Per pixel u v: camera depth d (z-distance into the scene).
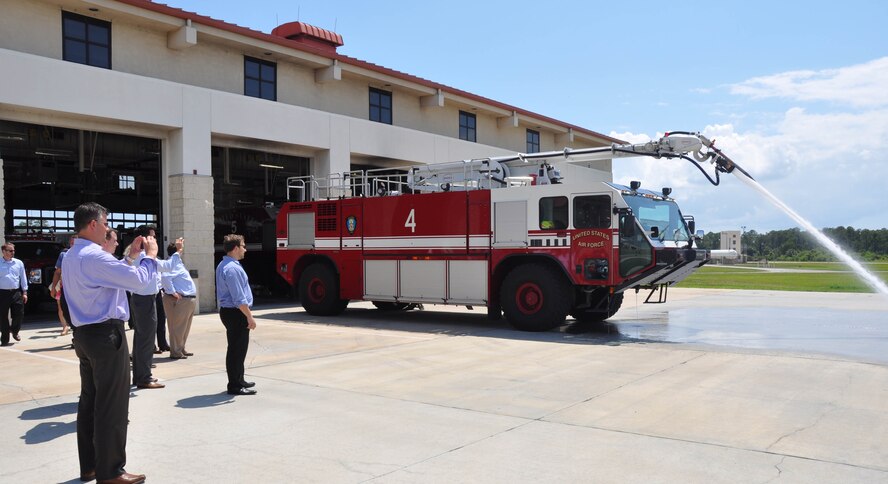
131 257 4.61
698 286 26.12
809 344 10.32
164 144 16.31
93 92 14.36
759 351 9.62
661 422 5.77
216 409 6.34
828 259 84.94
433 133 23.92
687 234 12.46
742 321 13.69
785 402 6.46
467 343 10.64
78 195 27.86
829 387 7.13
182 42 16.19
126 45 15.87
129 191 27.66
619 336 11.41
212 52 17.55
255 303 19.59
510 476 4.45
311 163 19.59
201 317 15.11
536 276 11.84
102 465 4.28
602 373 8.01
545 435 5.39
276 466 4.69
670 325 13.04
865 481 4.32
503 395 6.86
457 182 14.59
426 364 8.73
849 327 12.57
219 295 6.98
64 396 7.07
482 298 12.65
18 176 23.45
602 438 5.30
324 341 10.95
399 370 8.32
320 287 15.05
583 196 11.48
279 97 19.11
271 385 7.44
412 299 13.56
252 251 21.84
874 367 8.27
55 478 4.55
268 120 17.67
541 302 11.82
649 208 11.83
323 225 15.03
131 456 4.93
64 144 19.62
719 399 6.60
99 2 14.65
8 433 5.65
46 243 18.06
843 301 18.55
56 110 13.81
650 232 11.41
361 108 21.34
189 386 7.47
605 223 11.27
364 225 14.31
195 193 16.09
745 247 82.25
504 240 12.34
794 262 76.44
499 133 27.09
